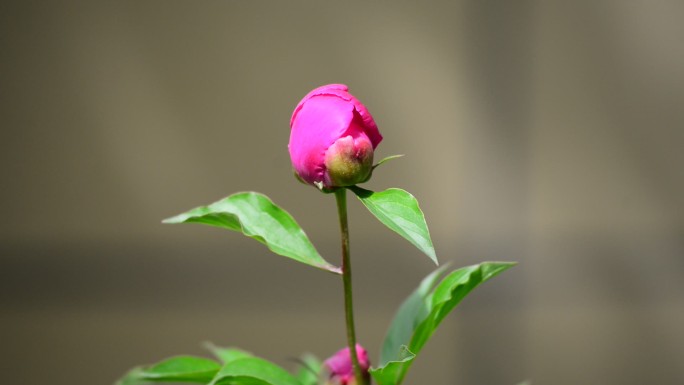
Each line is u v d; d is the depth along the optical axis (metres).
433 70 1.63
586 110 1.65
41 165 1.68
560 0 1.61
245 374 0.88
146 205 1.69
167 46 1.64
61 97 1.66
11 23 1.64
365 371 0.92
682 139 1.65
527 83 1.64
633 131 1.66
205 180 1.67
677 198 1.67
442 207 1.67
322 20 1.62
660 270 1.69
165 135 1.67
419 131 1.65
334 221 1.69
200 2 1.62
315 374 0.93
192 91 1.65
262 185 1.67
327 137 0.86
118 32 1.64
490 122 1.65
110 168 1.68
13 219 1.70
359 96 1.64
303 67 1.63
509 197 1.68
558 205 1.68
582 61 1.63
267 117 1.65
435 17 1.61
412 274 1.70
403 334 0.93
